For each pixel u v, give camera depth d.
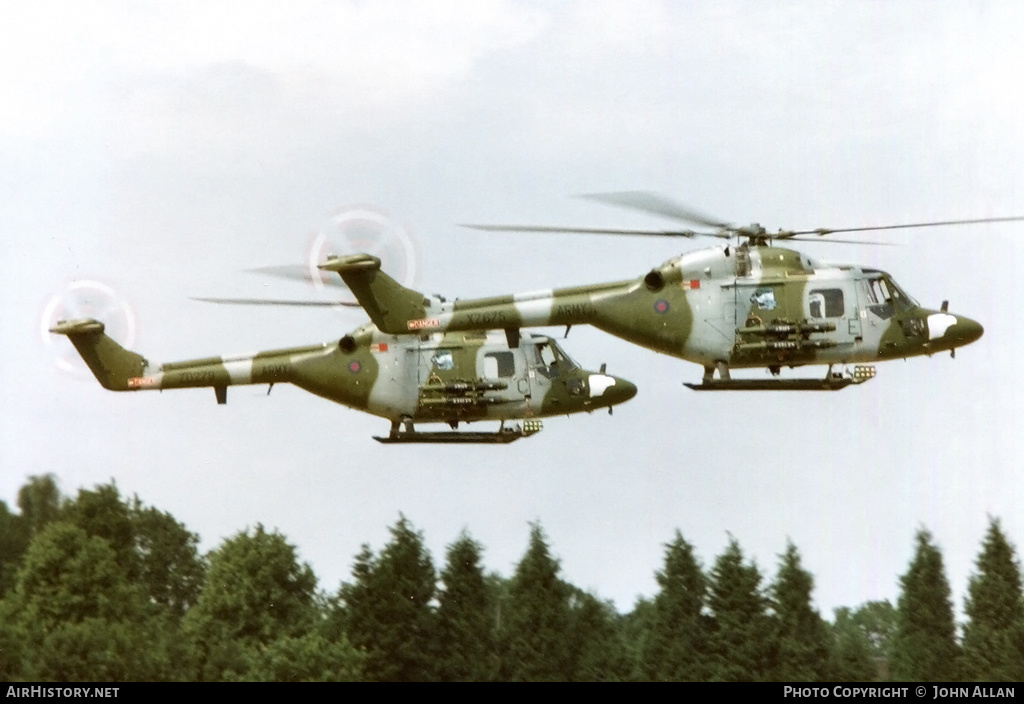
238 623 124.88
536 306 81.94
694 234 80.81
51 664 106.88
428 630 120.88
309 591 129.75
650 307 80.25
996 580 128.50
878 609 149.38
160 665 110.88
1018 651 125.00
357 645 119.38
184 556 149.12
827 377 81.00
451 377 90.00
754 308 79.75
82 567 119.31
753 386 80.25
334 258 84.06
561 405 91.00
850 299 80.19
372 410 90.88
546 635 123.19
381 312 84.25
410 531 123.31
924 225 78.94
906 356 81.38
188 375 93.31
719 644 124.62
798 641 124.62
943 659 126.75
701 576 128.25
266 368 92.25
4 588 124.75
